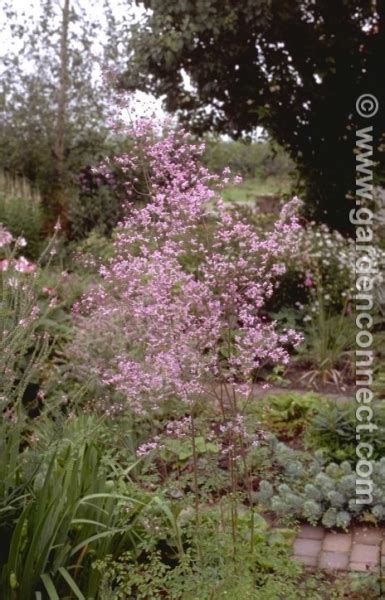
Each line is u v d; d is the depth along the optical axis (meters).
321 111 8.75
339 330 6.49
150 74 8.51
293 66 8.59
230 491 3.32
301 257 6.91
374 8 8.37
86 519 2.96
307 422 4.93
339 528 3.88
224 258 2.75
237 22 7.86
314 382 6.05
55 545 2.80
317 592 2.99
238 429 2.84
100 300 3.68
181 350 2.67
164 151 2.79
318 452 4.43
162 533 3.00
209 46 8.22
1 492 2.80
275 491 4.11
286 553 3.02
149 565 2.89
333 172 8.83
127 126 2.83
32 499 2.81
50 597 2.61
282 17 7.86
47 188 10.85
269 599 2.55
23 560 2.76
